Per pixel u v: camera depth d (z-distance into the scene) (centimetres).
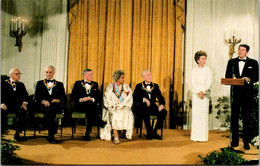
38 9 602
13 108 446
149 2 592
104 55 595
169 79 585
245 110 396
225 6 591
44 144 405
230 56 577
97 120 454
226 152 338
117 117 423
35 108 462
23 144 402
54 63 597
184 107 583
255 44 582
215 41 588
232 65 412
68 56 600
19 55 593
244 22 587
